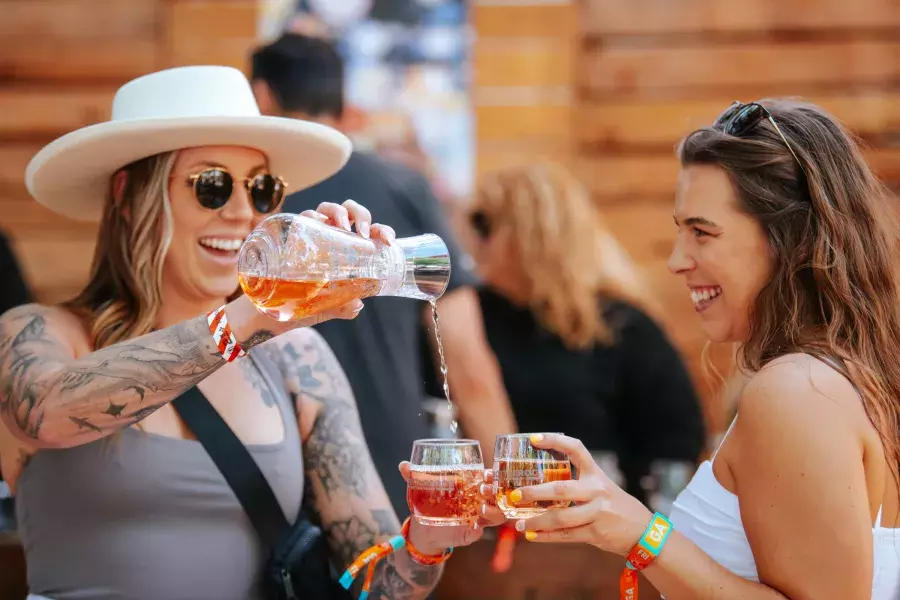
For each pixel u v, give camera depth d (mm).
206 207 2070
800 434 1642
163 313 2148
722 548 1782
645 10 5395
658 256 5465
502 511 1796
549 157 5391
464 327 3432
